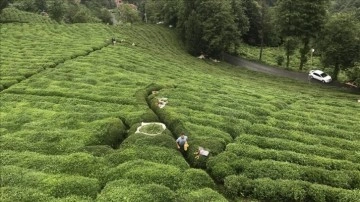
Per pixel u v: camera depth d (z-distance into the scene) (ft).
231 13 351.25
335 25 253.85
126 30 349.61
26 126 127.34
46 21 378.32
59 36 282.97
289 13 282.97
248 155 105.91
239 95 179.83
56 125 128.16
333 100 197.67
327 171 97.14
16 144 111.65
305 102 183.83
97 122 127.54
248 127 130.11
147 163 96.94
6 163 99.40
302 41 295.28
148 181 89.51
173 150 106.32
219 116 137.69
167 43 359.05
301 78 285.84
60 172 95.20
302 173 95.71
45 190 85.66
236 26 348.38
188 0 360.07
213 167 97.81
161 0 460.55
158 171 92.79
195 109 146.51
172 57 287.07
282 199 86.58
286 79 275.59
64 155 105.09
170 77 205.05
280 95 193.06
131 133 120.47
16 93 163.22
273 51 398.62
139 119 131.03
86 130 121.49
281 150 112.68
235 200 86.84
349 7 500.74
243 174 94.73
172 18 419.95
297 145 115.85
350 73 247.29
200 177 92.07
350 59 251.60
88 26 332.19
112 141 118.42
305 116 154.30
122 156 102.01
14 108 145.79
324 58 263.08
